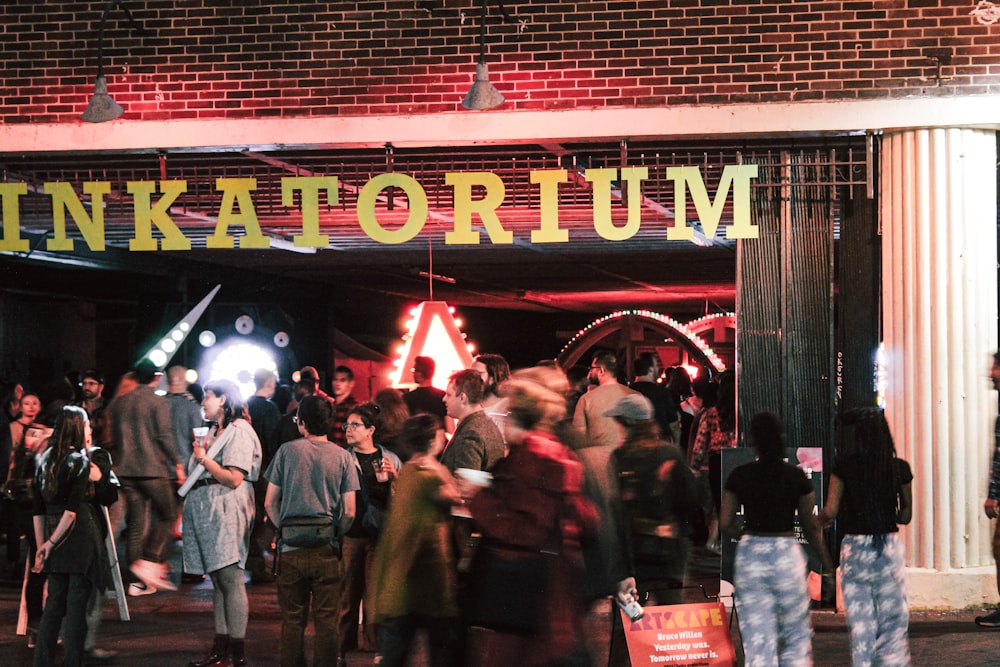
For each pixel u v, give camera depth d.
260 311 21.25
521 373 6.16
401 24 10.49
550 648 5.56
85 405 13.41
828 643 8.68
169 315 19.58
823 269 10.18
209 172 11.25
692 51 10.16
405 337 11.57
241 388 19.36
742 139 10.55
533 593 5.58
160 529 10.88
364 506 8.02
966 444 9.87
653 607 6.68
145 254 18.17
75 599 7.65
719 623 6.73
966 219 9.88
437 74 10.44
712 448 12.53
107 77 10.77
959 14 9.92
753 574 6.52
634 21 10.22
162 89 10.71
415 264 19.86
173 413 11.05
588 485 6.21
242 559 8.31
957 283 9.86
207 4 10.70
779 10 10.08
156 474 10.86
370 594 6.42
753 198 10.27
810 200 10.22
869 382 10.19
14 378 19.45
